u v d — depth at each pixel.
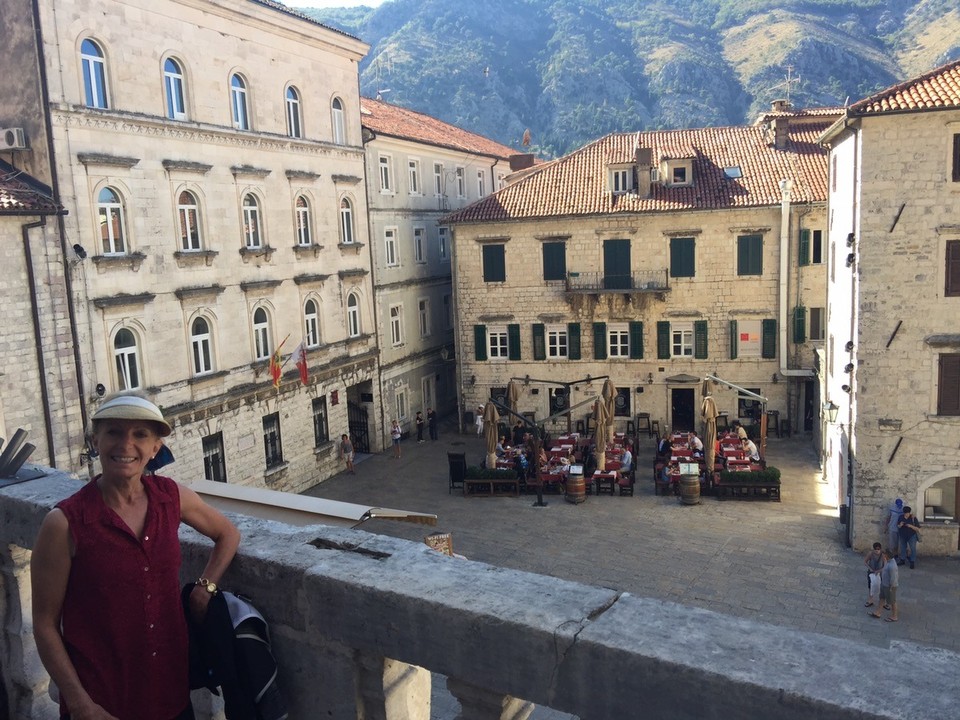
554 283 40.62
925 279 23.94
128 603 3.44
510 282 41.16
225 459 29.34
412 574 3.78
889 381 24.64
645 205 38.75
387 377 40.66
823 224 37.38
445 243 48.06
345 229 37.44
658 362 40.12
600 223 39.56
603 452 32.09
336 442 36.19
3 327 21.59
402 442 42.00
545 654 3.19
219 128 28.81
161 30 26.38
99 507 3.42
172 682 3.61
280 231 32.31
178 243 27.25
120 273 24.97
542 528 28.27
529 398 41.81
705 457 32.41
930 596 22.20
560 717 12.35
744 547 25.95
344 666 3.91
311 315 34.78
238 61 29.92
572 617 3.25
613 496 31.70
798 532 27.22
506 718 3.56
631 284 39.50
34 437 22.44
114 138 24.69
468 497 32.19
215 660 3.78
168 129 26.62
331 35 34.69
